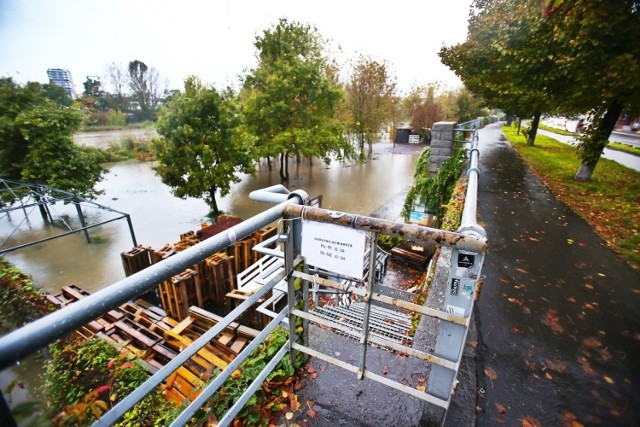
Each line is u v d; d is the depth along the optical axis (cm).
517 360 244
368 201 1694
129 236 1279
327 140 1989
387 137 4488
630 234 486
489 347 258
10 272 463
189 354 119
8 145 1352
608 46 558
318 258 168
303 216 160
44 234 1333
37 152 1337
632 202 644
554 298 327
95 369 305
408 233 137
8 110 1335
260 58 2209
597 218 557
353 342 244
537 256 418
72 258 1090
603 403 209
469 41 888
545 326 284
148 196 1859
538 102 1155
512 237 476
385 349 238
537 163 1092
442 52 977
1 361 64
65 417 106
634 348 260
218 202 1741
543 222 538
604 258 412
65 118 1425
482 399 209
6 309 407
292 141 1953
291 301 187
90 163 1511
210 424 172
